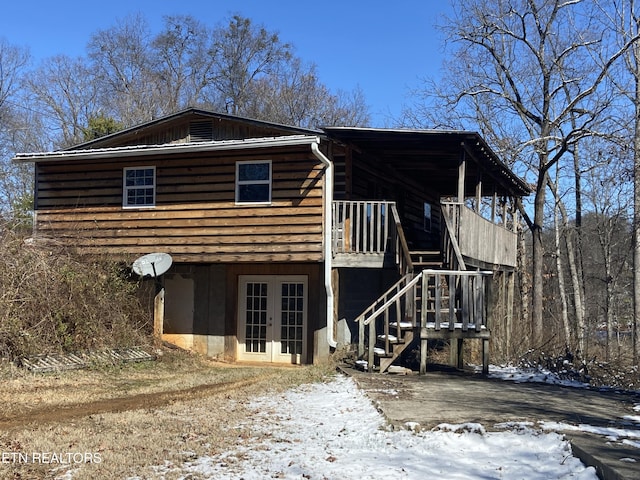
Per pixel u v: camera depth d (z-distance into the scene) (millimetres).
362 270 17281
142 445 7125
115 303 14727
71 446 7051
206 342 17234
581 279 32562
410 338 12633
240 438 7477
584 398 9852
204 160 16266
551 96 26375
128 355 14156
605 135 22516
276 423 8297
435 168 18688
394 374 12438
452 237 13547
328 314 15164
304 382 11992
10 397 9891
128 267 16219
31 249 13539
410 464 6152
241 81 44812
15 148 37344
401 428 7477
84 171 17391
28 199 26828
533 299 25562
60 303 13133
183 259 16141
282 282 17031
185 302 17531
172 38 45156
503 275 20500
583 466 5730
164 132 17438
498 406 8789
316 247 15070
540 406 8883
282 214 15445
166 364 14719
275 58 45812
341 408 9242
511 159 24625
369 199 17531
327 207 15102
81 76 41719
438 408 8586
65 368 12406
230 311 17141
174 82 44469
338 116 44188
